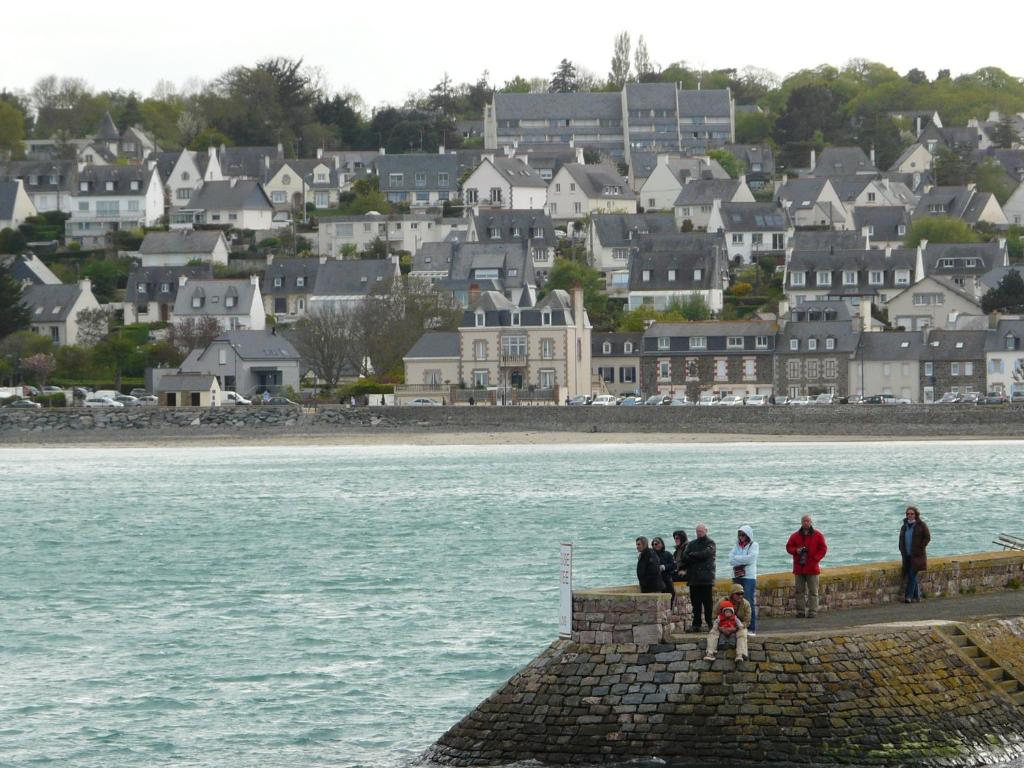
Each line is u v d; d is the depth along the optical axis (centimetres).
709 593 7231
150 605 12950
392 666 10156
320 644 10900
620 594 7106
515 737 7181
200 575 14725
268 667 10219
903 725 6912
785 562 14400
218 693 9562
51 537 18062
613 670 7081
